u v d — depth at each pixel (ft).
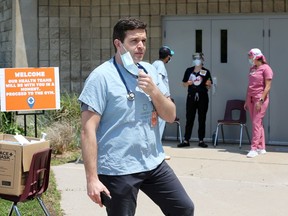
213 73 37.78
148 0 37.99
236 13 36.99
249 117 37.32
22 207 20.81
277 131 36.88
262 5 36.45
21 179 16.01
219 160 31.40
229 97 37.63
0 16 41.93
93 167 13.28
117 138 13.56
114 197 13.55
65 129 33.12
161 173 14.02
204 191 24.36
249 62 34.27
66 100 35.24
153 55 38.09
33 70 23.21
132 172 13.53
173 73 38.29
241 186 25.23
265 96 32.24
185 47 38.06
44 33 38.52
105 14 38.47
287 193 24.02
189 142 37.24
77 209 21.47
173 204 14.11
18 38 38.19
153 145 13.97
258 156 32.55
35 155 15.96
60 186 24.94
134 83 13.71
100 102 13.47
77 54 38.70
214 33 37.63
